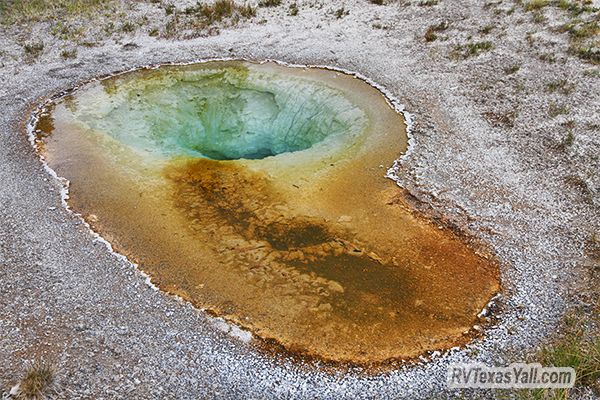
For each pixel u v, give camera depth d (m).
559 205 7.76
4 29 14.41
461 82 11.52
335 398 5.09
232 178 8.57
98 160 9.00
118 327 5.77
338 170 8.71
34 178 8.45
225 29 14.79
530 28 13.94
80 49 13.49
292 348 5.64
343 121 10.34
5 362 5.25
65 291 6.23
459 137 9.53
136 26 14.82
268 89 11.70
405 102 10.83
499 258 6.89
